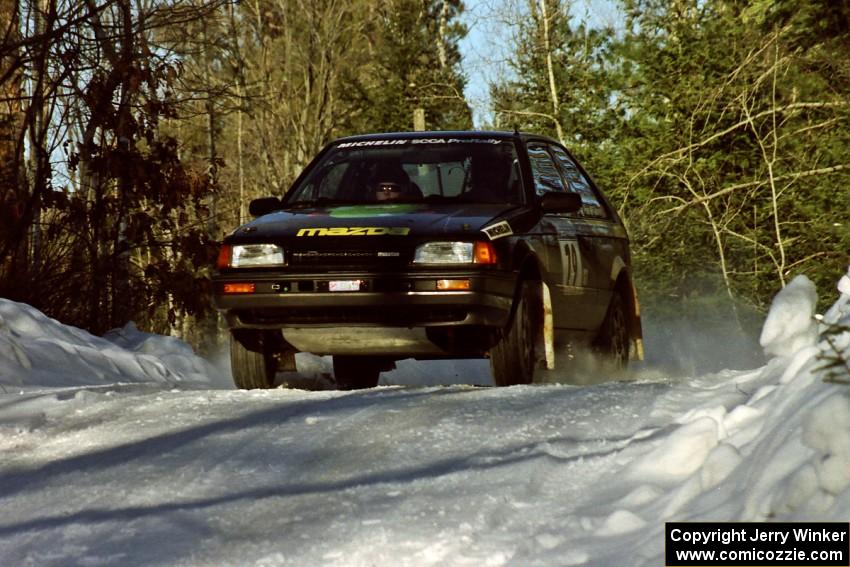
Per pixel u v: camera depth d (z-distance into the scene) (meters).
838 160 42.34
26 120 32.62
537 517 9.45
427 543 9.07
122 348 26.28
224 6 37.38
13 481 12.22
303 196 21.45
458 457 11.51
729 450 8.81
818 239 42.28
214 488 11.25
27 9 34.28
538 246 19.94
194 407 15.11
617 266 24.19
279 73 118.56
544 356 20.11
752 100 44.78
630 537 8.39
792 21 42.16
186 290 36.09
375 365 24.06
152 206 36.38
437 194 20.91
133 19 35.91
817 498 7.43
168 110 36.00
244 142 121.25
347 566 8.80
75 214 33.44
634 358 25.08
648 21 51.56
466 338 19.03
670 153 45.97
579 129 52.91
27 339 23.67
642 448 10.62
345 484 10.95
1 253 30.98
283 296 18.45
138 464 12.34
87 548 9.70
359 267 18.25
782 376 10.48
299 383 24.06
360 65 122.06
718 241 43.50
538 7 60.44
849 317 10.45
